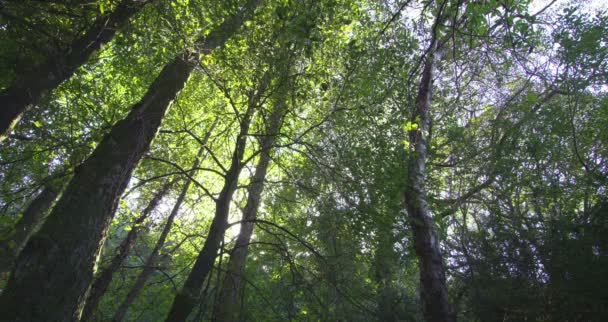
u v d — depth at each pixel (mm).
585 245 9852
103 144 6828
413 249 8727
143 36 7652
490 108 13703
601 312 8891
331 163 7863
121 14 7434
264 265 11703
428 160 11328
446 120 12828
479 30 5574
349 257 8234
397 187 7391
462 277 12062
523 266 11328
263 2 7887
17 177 9180
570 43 9789
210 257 7539
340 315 7926
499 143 13297
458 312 11750
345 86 8070
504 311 10836
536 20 5395
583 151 13727
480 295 11172
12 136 8984
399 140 7961
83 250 5852
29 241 5590
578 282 9320
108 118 11078
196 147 13734
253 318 8477
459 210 13203
